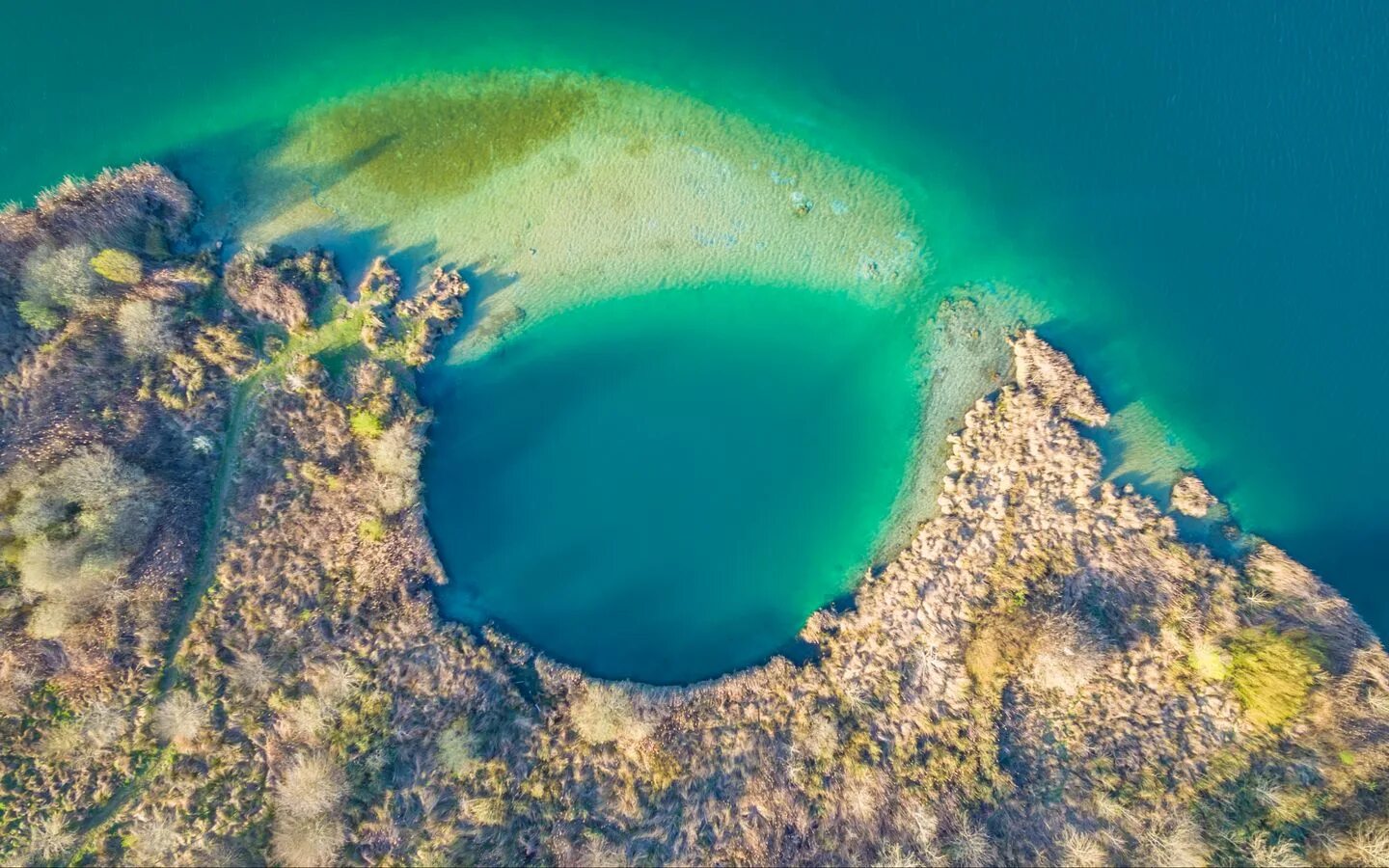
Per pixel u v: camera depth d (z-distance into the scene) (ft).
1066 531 135.74
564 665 134.00
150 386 128.16
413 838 121.29
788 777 128.36
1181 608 131.34
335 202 140.46
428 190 141.49
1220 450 139.64
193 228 138.10
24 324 125.90
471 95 142.61
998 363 143.02
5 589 119.85
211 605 126.21
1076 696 130.52
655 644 138.21
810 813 126.52
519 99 142.82
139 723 121.80
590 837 123.75
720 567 141.79
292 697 124.67
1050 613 130.31
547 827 124.36
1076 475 136.67
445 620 132.77
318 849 118.11
